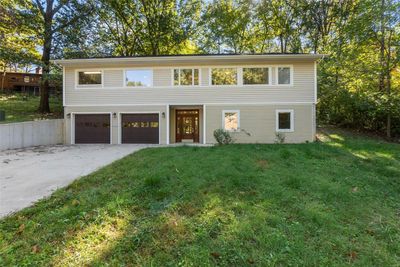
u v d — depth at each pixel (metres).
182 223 3.67
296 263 2.90
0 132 11.66
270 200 4.54
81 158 9.45
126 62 14.64
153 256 2.98
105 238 3.33
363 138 14.53
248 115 14.52
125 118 15.16
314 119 14.25
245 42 25.69
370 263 2.95
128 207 4.22
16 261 2.87
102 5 20.81
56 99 23.50
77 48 18.97
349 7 20.78
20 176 6.70
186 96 14.80
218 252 3.04
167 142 14.91
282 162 7.50
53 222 3.73
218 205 4.29
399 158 8.89
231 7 24.75
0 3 16.08
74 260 2.88
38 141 13.71
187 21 24.61
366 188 5.59
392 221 4.05
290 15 23.66
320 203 4.55
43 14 18.44
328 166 7.26
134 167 6.85
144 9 23.31
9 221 3.80
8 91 30.30
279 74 14.43
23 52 17.16
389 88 15.38
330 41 20.30
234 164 6.96
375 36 15.84
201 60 14.38
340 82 17.30
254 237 3.35
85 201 4.46
